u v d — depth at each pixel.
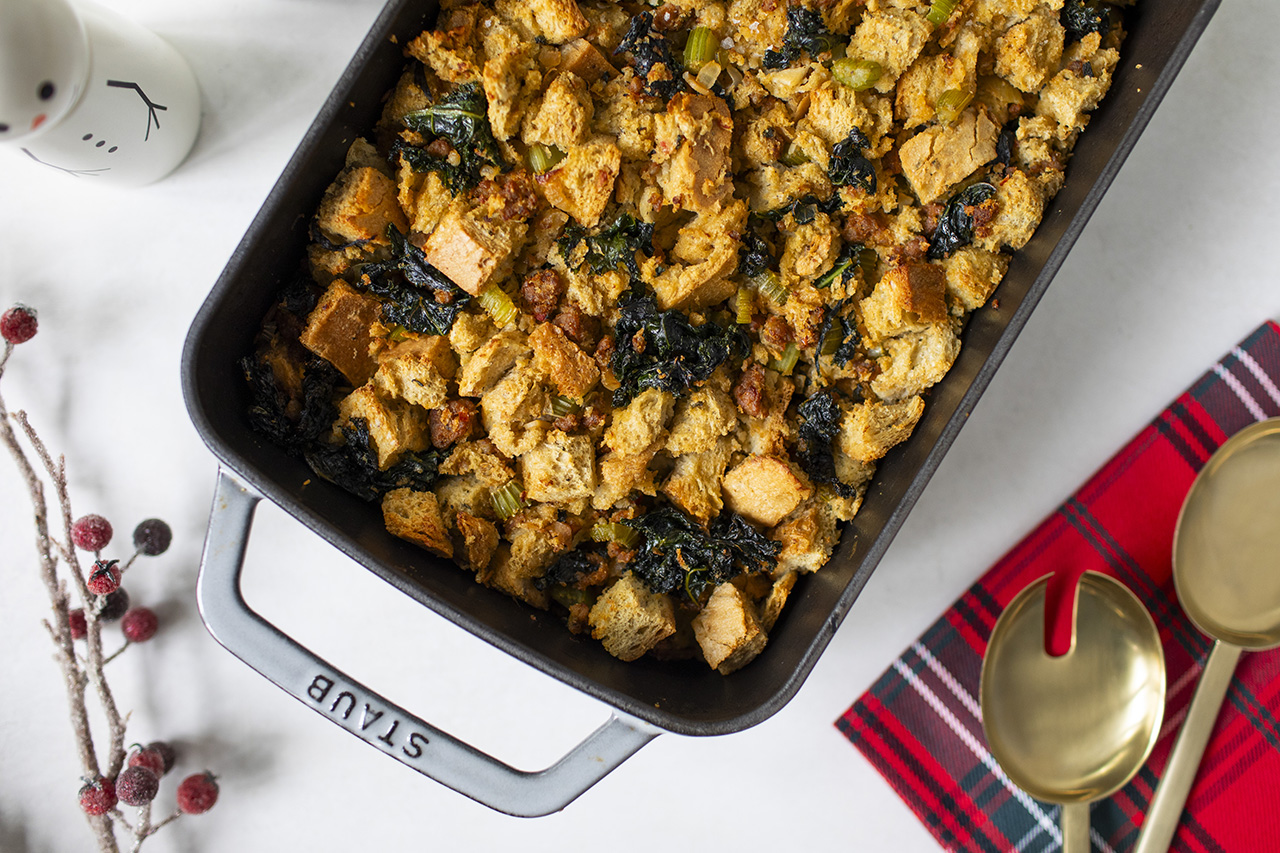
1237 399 0.75
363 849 0.78
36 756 0.78
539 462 0.69
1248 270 0.76
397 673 0.77
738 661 0.71
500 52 0.69
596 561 0.71
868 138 0.70
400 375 0.69
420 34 0.68
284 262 0.68
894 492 0.69
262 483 0.65
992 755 0.75
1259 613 0.75
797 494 0.70
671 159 0.69
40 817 0.78
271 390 0.68
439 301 0.69
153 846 0.78
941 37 0.70
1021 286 0.69
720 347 0.70
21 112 0.66
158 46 0.72
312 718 0.78
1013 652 0.76
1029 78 0.70
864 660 0.77
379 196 0.68
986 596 0.77
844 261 0.71
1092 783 0.75
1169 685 0.76
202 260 0.76
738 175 0.71
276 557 0.77
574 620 0.71
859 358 0.71
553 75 0.69
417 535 0.69
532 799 0.66
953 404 0.68
